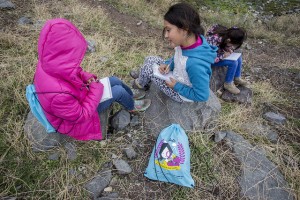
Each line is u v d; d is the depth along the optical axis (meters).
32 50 3.81
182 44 2.46
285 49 6.05
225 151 2.88
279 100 3.69
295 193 2.60
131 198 2.47
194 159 2.80
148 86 3.46
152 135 2.99
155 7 6.69
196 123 3.05
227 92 3.60
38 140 2.72
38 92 2.19
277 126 3.29
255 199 2.55
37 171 2.56
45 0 5.00
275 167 2.79
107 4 5.66
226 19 7.05
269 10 8.44
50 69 2.07
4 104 3.08
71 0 5.15
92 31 4.57
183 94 2.72
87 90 2.46
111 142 2.88
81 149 2.77
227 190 2.59
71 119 2.31
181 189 2.56
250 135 3.12
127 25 5.21
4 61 3.61
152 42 4.66
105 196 2.46
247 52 5.55
